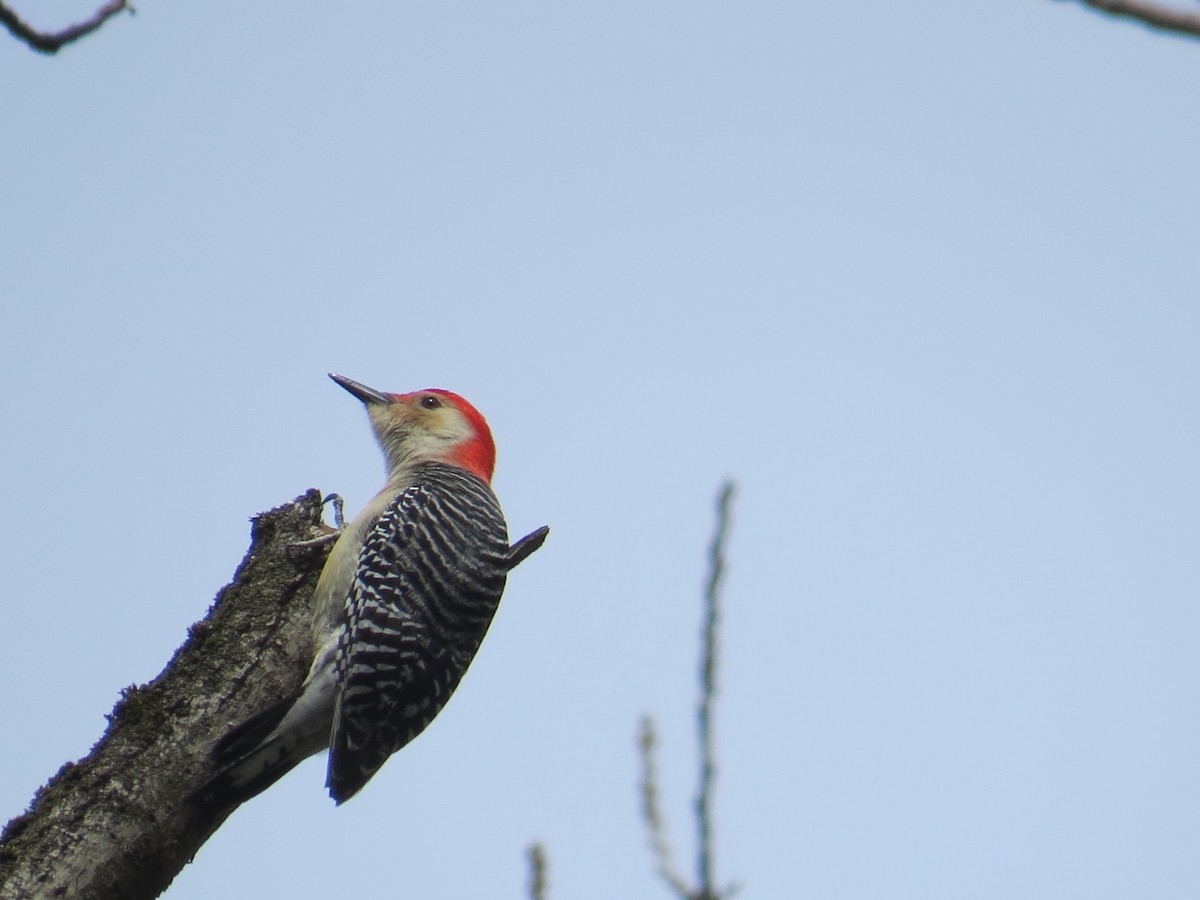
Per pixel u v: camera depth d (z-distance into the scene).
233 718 10.70
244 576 11.47
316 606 11.41
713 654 4.92
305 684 11.16
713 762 4.84
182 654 10.97
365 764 11.72
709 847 4.76
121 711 10.56
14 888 9.78
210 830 10.59
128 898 10.11
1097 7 4.59
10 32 7.48
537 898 5.19
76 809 10.10
